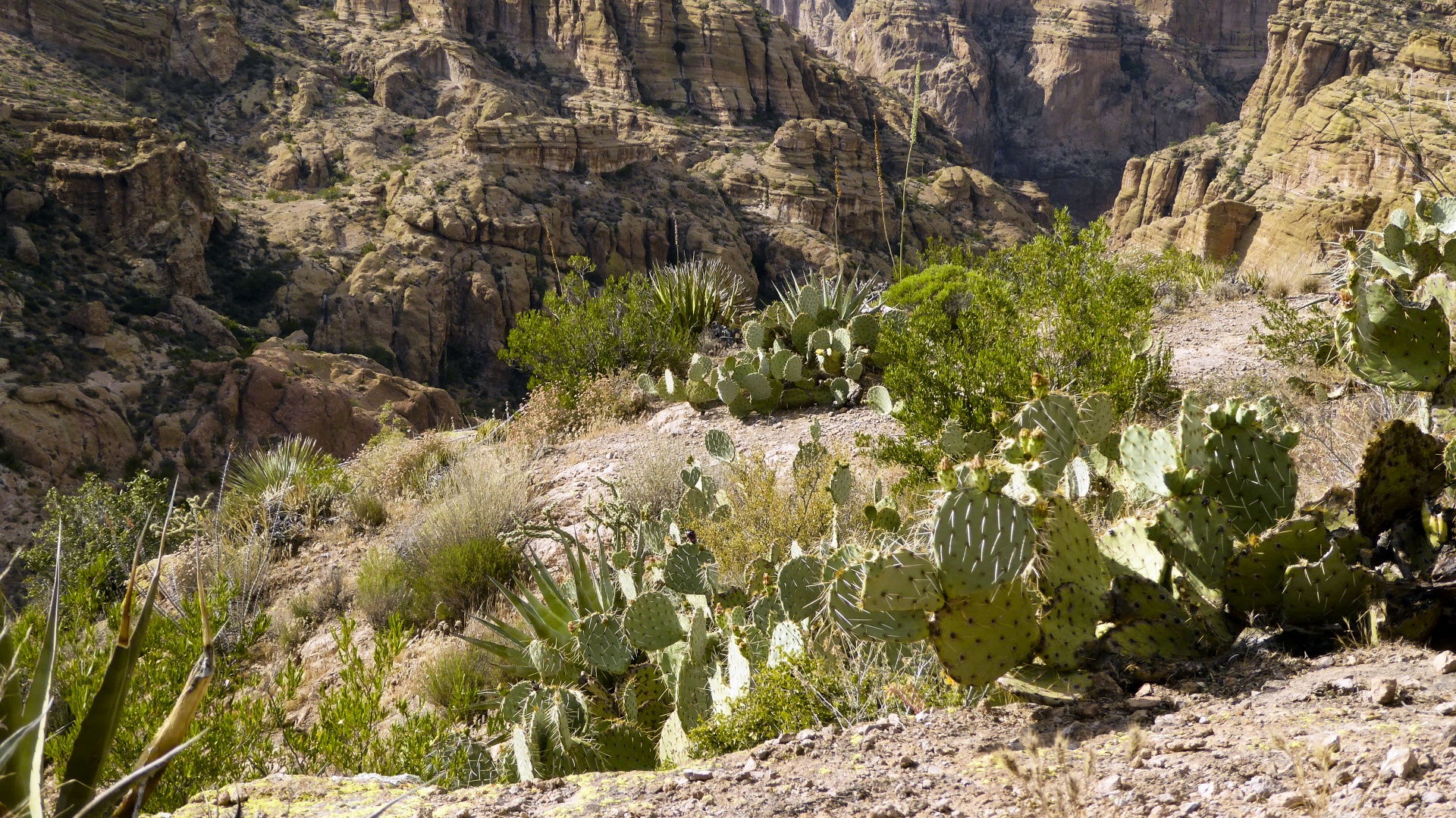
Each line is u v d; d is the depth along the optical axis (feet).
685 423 38.37
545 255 290.35
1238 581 11.71
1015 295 38.58
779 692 13.79
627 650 18.44
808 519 24.49
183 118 311.47
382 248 268.62
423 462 41.32
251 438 184.03
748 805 9.61
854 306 40.24
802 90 458.91
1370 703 9.43
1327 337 30.81
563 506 32.50
